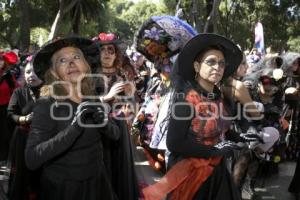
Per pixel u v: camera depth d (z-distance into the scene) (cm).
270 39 3684
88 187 271
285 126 513
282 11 3491
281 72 475
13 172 421
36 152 252
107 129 285
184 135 285
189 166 296
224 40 293
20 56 812
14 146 423
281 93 504
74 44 278
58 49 274
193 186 296
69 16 3278
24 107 443
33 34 4416
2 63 626
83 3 3381
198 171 294
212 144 296
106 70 368
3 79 619
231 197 303
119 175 337
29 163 257
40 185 281
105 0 3631
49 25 3656
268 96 479
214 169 299
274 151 471
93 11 3531
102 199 282
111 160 336
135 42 441
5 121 606
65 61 272
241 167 445
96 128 268
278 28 3594
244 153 439
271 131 409
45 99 266
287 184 584
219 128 301
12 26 3694
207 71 291
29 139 259
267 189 563
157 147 398
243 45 3828
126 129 339
